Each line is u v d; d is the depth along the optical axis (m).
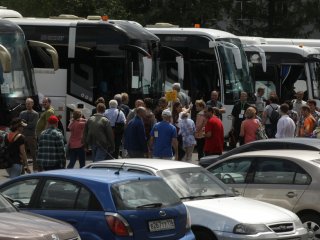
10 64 57.22
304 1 139.62
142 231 26.52
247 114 51.81
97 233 26.53
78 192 27.27
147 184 27.64
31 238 22.78
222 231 29.86
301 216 33.94
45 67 68.12
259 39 89.25
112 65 67.88
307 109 56.12
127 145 46.66
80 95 67.94
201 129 56.31
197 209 30.50
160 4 132.00
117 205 26.55
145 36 68.75
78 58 68.06
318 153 35.50
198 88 75.19
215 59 74.81
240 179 35.34
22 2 118.56
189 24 132.00
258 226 29.86
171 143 45.97
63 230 23.78
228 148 72.50
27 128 54.53
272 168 34.88
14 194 28.72
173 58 74.94
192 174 32.31
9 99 61.47
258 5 139.00
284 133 52.97
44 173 28.44
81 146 51.44
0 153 44.28
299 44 93.88
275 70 84.38
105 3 118.81
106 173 28.16
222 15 137.38
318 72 83.88
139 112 46.50
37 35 68.50
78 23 68.25
